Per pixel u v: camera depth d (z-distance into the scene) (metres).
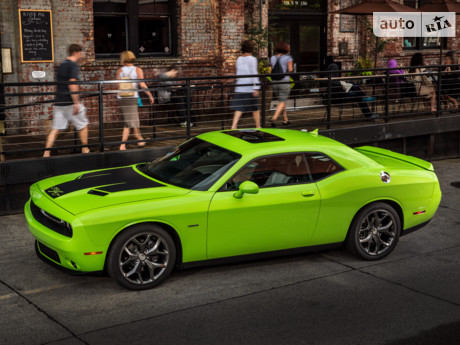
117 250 5.59
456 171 11.90
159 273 5.85
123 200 5.71
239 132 7.05
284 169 6.33
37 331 4.91
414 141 12.58
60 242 5.50
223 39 13.94
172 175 6.33
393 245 6.92
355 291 5.91
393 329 5.05
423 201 7.01
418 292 5.91
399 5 14.41
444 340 4.85
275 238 6.28
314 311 5.40
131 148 9.66
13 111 11.47
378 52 17.02
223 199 5.93
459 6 14.95
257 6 14.99
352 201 6.54
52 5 11.70
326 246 6.66
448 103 14.01
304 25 16.20
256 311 5.38
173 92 12.45
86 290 5.82
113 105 12.59
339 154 6.66
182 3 13.32
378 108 14.45
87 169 8.66
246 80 10.51
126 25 12.91
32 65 11.52
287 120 11.95
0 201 8.25
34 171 8.25
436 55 18.48
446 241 7.66
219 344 4.73
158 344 4.71
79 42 12.08
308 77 16.25
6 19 11.24
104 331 4.93
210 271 6.41
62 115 8.72
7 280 6.06
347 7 15.23
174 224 5.76
